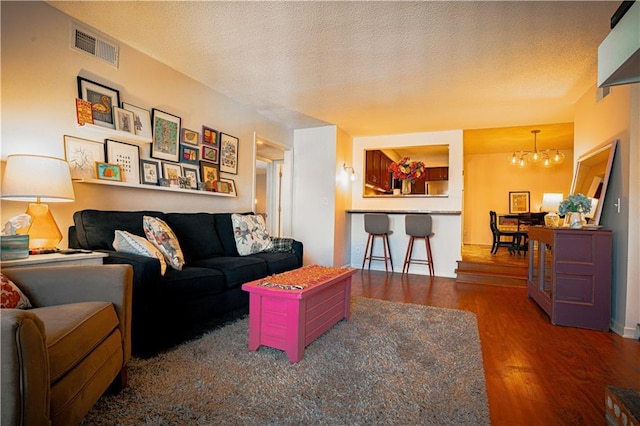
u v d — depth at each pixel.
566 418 1.51
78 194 2.43
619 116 2.84
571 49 2.63
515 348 2.34
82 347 1.21
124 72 2.71
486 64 2.92
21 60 2.09
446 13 2.20
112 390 1.61
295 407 1.53
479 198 7.93
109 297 1.57
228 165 3.90
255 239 3.52
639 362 2.12
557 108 4.07
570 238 2.87
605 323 2.75
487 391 1.75
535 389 1.77
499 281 4.53
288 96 3.84
